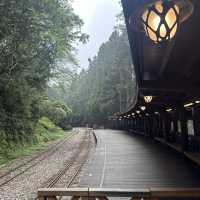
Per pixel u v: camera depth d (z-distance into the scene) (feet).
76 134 222.28
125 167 59.06
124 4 15.65
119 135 168.55
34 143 133.08
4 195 47.26
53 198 23.02
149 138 133.18
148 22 12.11
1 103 105.50
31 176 63.10
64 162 82.02
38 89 126.11
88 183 44.96
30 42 91.25
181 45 27.40
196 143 64.28
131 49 28.07
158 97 63.77
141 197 22.31
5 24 84.17
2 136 102.83
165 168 57.47
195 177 48.49
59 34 106.11
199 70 34.99
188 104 62.75
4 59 92.89
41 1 94.38
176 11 11.81
